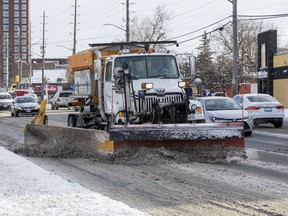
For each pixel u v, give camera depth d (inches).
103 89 1120.8
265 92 3206.2
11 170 698.8
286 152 992.9
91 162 844.6
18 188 570.6
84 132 900.0
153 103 950.4
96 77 1138.7
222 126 831.1
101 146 857.5
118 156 824.3
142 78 1032.8
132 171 748.6
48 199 512.1
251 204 535.2
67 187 576.1
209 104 1357.0
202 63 5068.9
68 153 920.3
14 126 1819.6
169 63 1059.9
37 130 1046.4
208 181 667.4
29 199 514.0
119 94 998.4
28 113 2613.2
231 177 696.4
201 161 837.8
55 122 2044.8
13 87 6860.2
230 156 844.0
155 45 1235.2
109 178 692.1
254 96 1691.7
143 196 574.6
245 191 602.5
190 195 581.0
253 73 4864.7
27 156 943.0
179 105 933.8
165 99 967.0
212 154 842.2
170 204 534.6
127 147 827.4
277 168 776.9
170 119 925.2
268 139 1284.4
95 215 446.6
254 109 1611.7
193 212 500.1
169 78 1042.1
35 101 2679.6
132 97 955.3
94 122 1221.1
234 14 2401.6
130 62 1048.2
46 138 1009.5
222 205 530.6
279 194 585.0
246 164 818.2
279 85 3019.2
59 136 962.7
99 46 1216.2
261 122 1622.8
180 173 729.6
